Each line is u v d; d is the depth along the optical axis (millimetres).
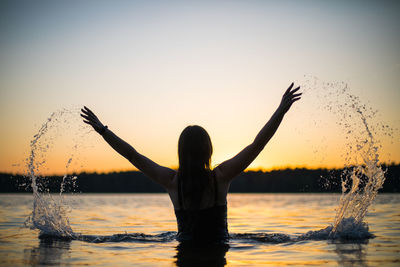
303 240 3014
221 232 2680
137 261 2199
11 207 8445
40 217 3396
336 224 3266
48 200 3492
